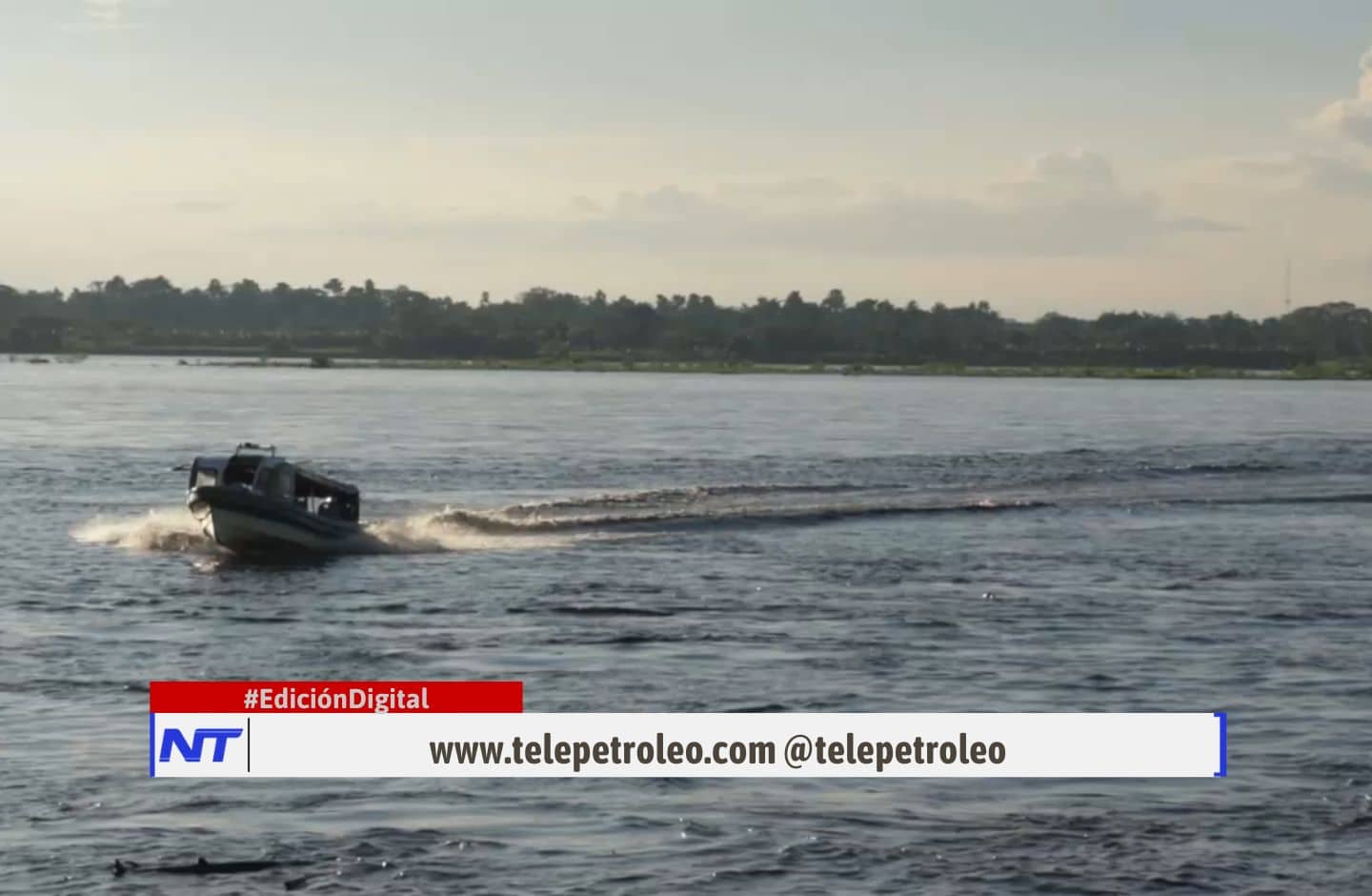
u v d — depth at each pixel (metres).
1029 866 30.44
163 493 85.12
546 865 30.31
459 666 44.88
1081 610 53.38
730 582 58.59
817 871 30.17
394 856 30.62
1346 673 44.44
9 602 54.00
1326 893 29.39
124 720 38.81
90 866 29.95
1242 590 57.66
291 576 60.00
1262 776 35.28
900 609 53.28
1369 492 89.38
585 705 40.38
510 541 68.88
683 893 29.17
